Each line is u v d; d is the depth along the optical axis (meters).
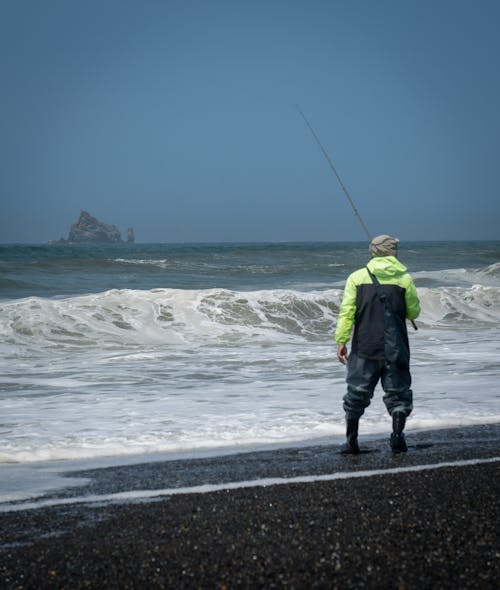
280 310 23.58
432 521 5.66
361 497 6.39
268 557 4.94
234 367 15.91
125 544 5.28
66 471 7.77
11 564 4.92
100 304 22.25
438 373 14.80
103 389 13.19
